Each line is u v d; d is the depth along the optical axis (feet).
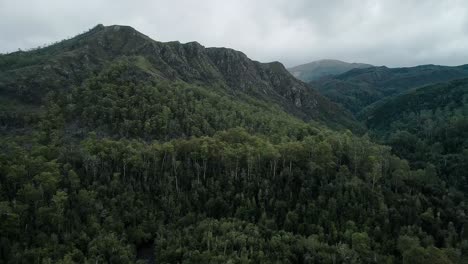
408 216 391.24
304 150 475.31
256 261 327.67
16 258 304.09
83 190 378.32
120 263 324.80
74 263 302.25
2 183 386.93
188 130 599.98
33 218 352.90
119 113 588.91
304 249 339.16
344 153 501.15
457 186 527.40
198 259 324.39
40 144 502.79
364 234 335.88
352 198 400.26
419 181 472.03
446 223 401.29
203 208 414.21
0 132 570.05
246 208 399.85
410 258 307.78
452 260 319.47
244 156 463.83
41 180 371.97
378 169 438.81
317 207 393.09
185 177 451.94
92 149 452.76
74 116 598.34
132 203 397.60
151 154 460.14
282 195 424.05
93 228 352.49
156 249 351.87
